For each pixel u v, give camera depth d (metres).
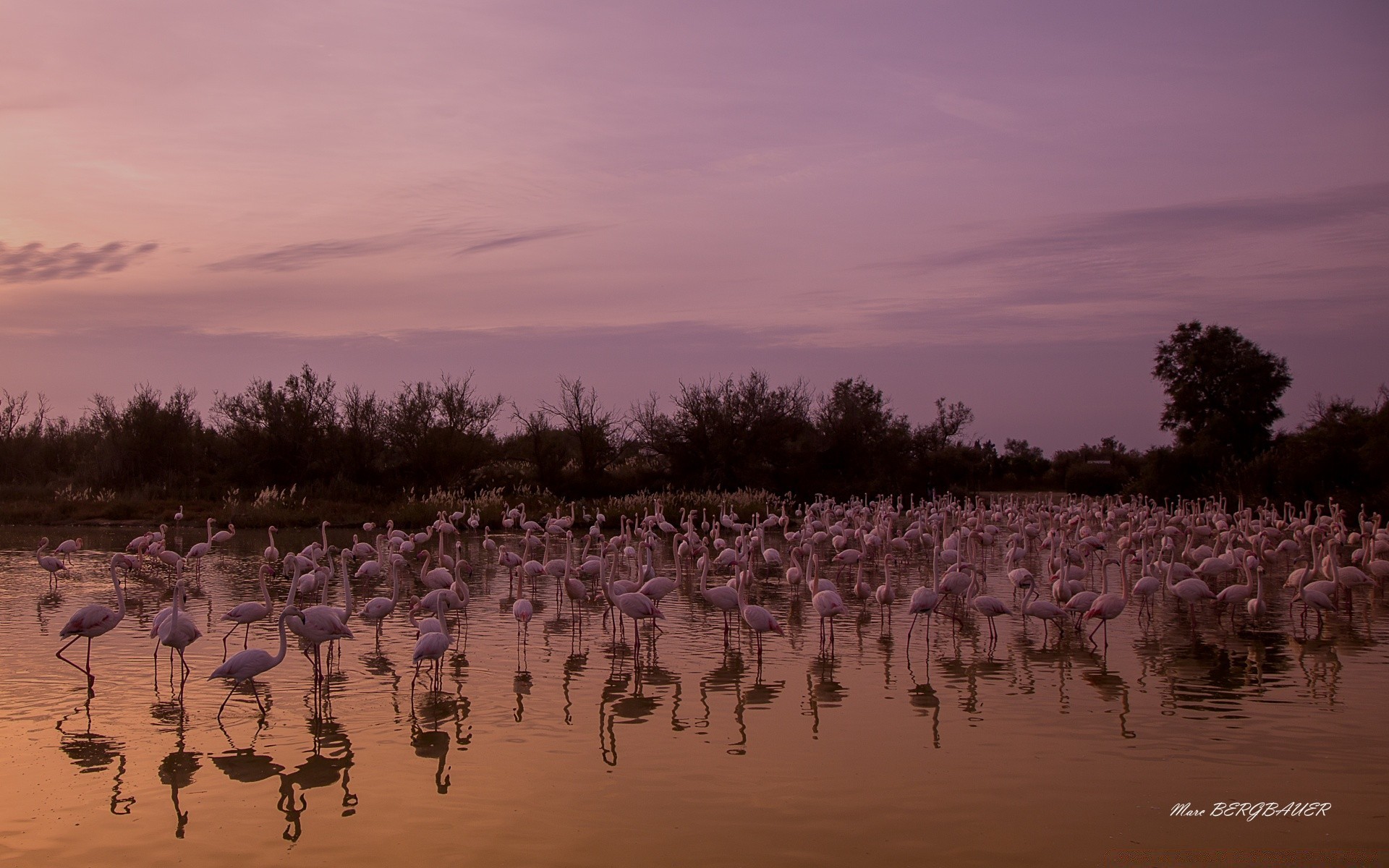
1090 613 15.80
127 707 12.41
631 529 39.75
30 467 58.81
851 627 18.02
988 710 12.38
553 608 19.97
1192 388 63.66
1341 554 29.56
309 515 41.53
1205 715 12.05
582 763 10.48
